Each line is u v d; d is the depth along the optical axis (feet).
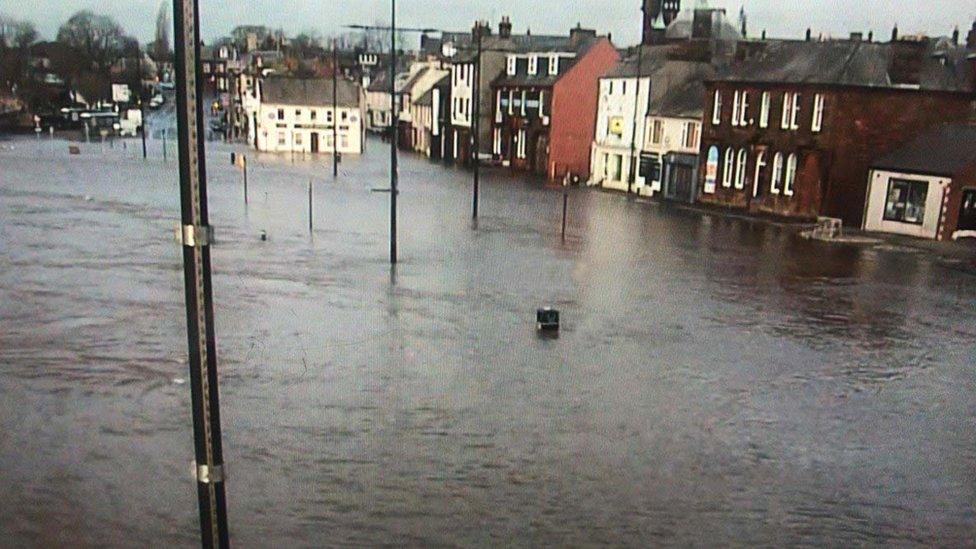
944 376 52.16
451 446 37.91
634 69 169.37
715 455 38.29
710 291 74.95
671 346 56.39
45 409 40.60
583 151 195.42
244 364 48.39
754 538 30.86
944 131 123.13
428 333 56.80
